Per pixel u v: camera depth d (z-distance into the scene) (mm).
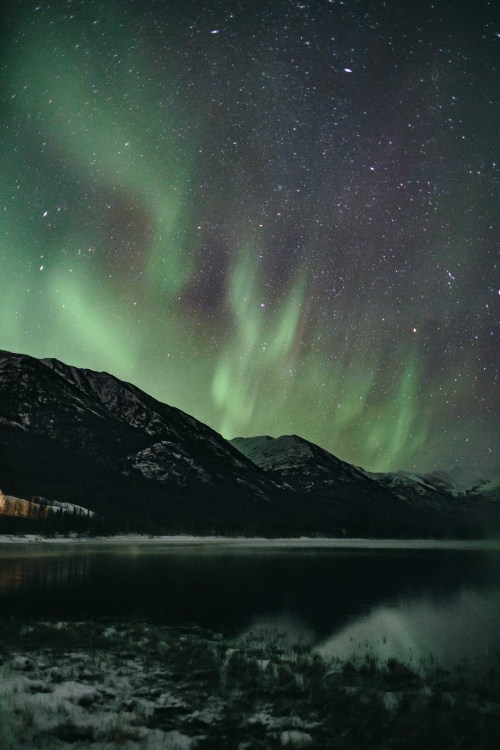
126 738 11398
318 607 33812
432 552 128875
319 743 12023
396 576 58219
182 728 12477
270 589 42250
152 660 18422
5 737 10906
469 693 16469
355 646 23281
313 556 94250
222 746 11594
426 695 16031
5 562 60312
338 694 15344
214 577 50000
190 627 25781
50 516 146000
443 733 12734
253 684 16156
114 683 15500
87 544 118375
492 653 22438
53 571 50344
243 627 26344
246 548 121938
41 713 12391
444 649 23141
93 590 37438
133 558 73188
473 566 77750
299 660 19703
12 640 20047
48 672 15852
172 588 40469
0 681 14625
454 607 35156
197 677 16656
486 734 12781
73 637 21172
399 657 21594
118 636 21969
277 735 12305
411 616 31406
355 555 102688
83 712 12797
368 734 12602
